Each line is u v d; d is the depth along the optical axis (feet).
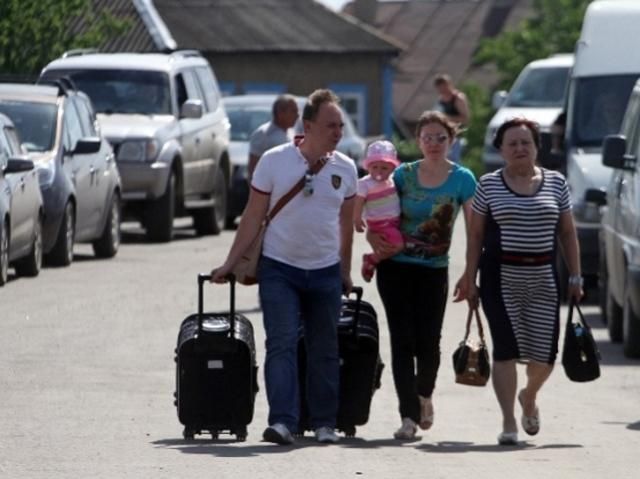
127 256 229.66
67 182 209.26
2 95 215.10
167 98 255.50
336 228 100.83
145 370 133.18
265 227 100.63
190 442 100.22
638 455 95.96
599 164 194.59
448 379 136.67
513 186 103.91
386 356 146.10
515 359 103.55
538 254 103.30
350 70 545.85
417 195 104.78
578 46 209.67
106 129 245.65
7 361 136.67
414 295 106.01
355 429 105.60
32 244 196.75
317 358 100.68
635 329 148.77
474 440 105.09
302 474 86.33
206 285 193.98
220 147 272.51
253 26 540.52
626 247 150.30
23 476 85.76
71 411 113.60
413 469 88.89
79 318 163.22
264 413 116.37
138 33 433.48
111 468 88.28
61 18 289.53
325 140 100.12
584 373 105.40
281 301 99.45
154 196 246.88
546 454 96.43
